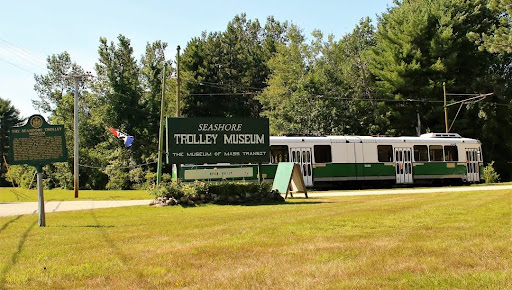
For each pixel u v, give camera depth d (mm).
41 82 62938
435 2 47469
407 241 7578
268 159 19594
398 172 31062
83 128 49938
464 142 33406
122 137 36125
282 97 50625
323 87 46312
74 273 6203
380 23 56031
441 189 25344
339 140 30000
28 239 9219
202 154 18859
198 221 11711
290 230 9328
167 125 18703
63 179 41562
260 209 14891
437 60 43031
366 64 49281
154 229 10367
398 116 44625
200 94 55094
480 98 42250
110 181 40812
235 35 66750
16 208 17469
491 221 9477
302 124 44469
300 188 20000
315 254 6840
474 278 5234
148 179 40438
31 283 5750
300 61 52656
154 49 60781
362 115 46938
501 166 47000
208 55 59312
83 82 53594
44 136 11594
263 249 7379
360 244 7465
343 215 11562
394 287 5027
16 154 11359
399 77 43750
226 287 5309
